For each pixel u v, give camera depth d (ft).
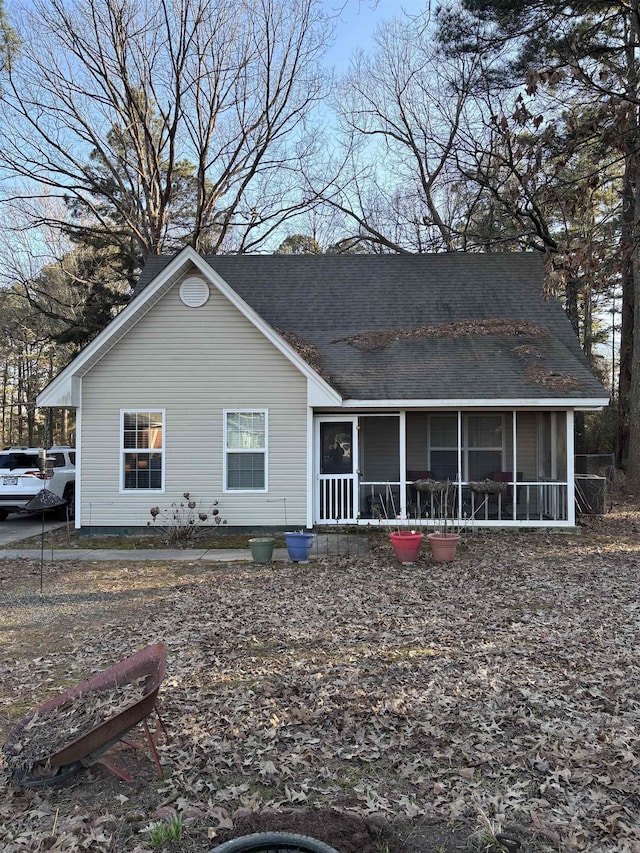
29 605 27.12
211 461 45.42
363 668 18.97
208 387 45.50
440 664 19.20
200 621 24.22
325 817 11.09
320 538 43.06
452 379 45.60
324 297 56.70
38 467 53.06
